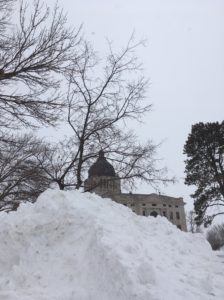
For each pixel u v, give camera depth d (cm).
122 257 521
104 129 1773
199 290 543
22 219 650
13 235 618
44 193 728
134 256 557
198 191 3784
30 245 602
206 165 3928
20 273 544
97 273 514
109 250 534
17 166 1419
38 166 1508
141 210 6122
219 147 3966
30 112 1019
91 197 809
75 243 594
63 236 616
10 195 1498
